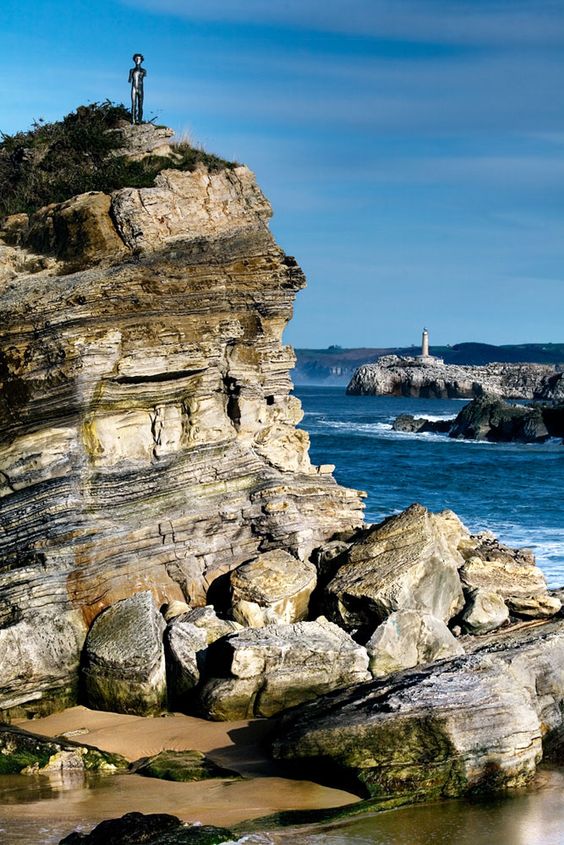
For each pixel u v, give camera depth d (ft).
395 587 63.46
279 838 42.70
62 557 60.85
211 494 68.39
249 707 55.98
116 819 42.24
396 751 48.42
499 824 45.34
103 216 67.87
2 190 78.38
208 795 46.96
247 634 57.52
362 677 56.54
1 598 59.67
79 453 62.80
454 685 50.70
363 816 45.55
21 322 61.46
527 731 50.06
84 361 61.72
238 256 68.90
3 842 40.98
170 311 65.36
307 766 49.44
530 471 190.80
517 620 69.56
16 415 61.87
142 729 55.21
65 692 58.59
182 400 67.46
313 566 69.41
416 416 426.92
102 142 77.41
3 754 50.62
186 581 66.28
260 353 71.92
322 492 74.02
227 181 73.00
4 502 62.49
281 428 74.90
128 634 58.44
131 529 64.28
